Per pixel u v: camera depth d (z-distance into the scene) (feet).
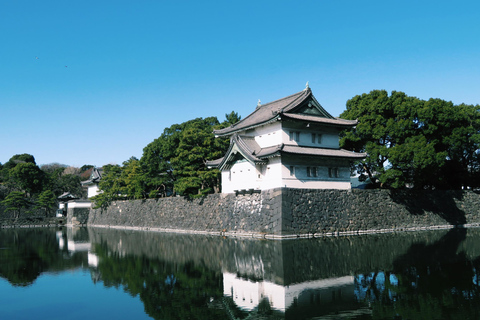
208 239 134.62
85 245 131.85
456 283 58.85
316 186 137.59
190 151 175.73
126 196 252.42
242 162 147.74
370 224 147.13
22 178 335.06
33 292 61.87
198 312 49.24
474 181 192.75
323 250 95.55
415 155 145.69
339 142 163.63
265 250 98.27
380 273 67.26
